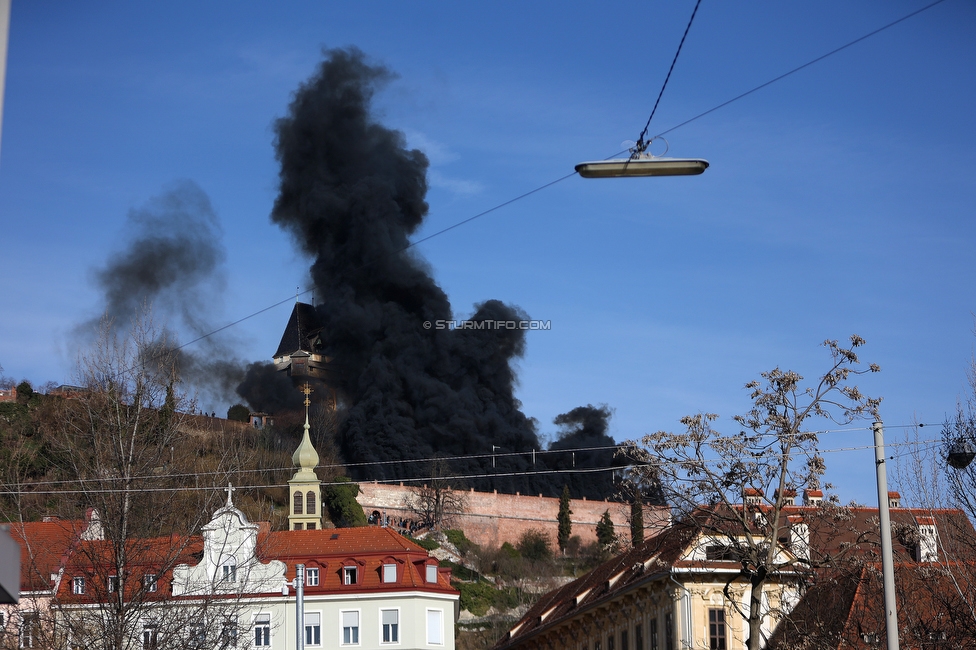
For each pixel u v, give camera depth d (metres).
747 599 55.78
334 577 76.00
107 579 40.56
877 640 42.41
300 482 115.19
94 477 41.03
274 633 71.75
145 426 42.72
